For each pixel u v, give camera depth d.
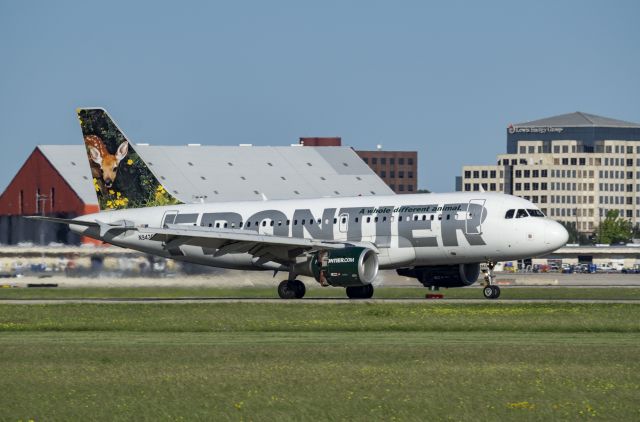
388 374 123.44
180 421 100.81
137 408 106.12
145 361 135.50
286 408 105.62
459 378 120.44
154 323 187.25
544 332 170.62
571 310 198.75
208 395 112.12
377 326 178.25
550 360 133.38
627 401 107.69
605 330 172.12
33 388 116.62
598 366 128.38
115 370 128.12
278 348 147.12
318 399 109.56
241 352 143.00
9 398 111.25
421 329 175.25
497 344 151.00
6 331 180.25
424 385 116.56
